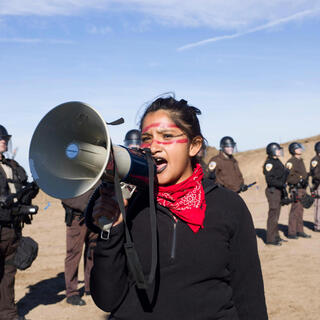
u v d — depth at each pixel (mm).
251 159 26875
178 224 1570
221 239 1611
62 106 1256
